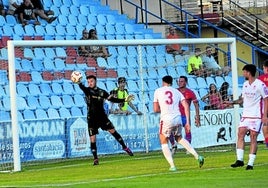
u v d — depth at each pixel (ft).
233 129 139.95
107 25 176.04
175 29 196.95
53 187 79.66
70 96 143.84
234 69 125.29
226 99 141.38
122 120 133.28
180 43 125.49
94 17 176.04
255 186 73.00
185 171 92.48
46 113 138.00
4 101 134.41
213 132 138.92
